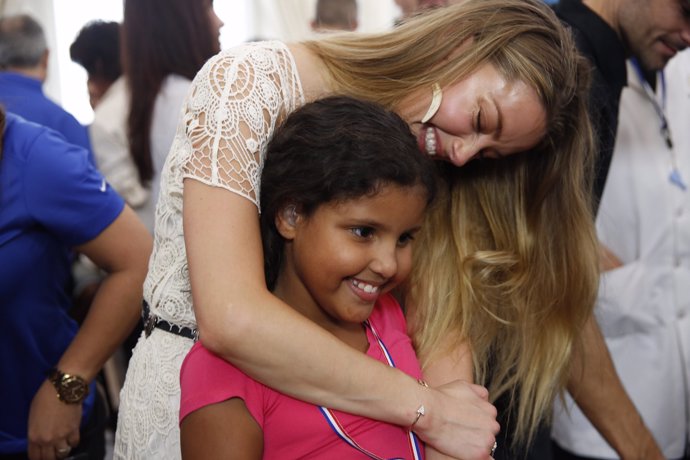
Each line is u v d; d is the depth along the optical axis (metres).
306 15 3.85
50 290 1.43
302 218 0.99
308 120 1.01
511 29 1.17
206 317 0.96
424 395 1.02
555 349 1.36
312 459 0.99
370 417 0.99
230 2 3.89
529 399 1.36
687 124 2.06
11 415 1.46
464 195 1.38
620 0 1.67
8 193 1.32
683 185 2.03
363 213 0.95
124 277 1.42
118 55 2.68
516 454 1.35
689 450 2.19
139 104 2.27
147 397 1.15
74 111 3.81
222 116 1.05
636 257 2.08
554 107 1.19
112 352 1.45
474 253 1.33
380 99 1.17
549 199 1.38
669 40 1.69
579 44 1.63
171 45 2.26
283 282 1.06
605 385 1.51
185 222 1.03
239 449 0.95
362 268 0.97
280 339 0.95
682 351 2.08
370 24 3.89
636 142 2.05
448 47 1.17
